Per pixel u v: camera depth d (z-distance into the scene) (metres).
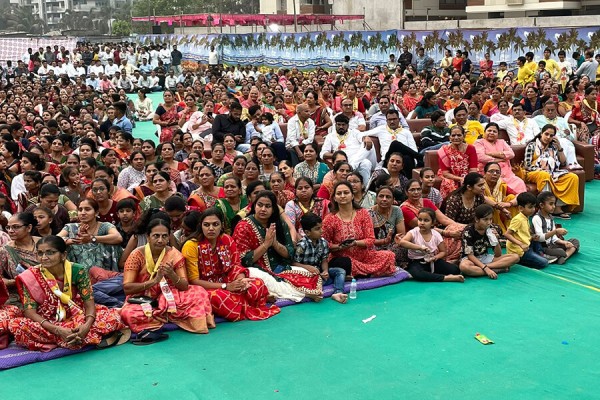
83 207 6.34
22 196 7.52
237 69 27.05
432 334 5.61
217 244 6.16
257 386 4.77
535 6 30.75
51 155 10.05
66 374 5.00
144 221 6.21
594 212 9.48
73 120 13.52
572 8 30.11
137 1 76.75
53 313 5.40
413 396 4.61
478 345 5.39
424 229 6.97
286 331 5.72
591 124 12.13
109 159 9.31
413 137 10.68
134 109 20.14
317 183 8.70
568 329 5.69
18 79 23.91
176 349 5.40
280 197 7.57
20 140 11.84
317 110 11.69
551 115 10.93
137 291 5.79
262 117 11.45
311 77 21.94
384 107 11.24
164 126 13.89
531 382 4.78
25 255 6.09
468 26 29.64
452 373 4.93
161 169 8.62
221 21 36.00
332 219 7.04
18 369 5.10
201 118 13.20
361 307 6.26
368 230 7.05
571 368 4.98
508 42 21.27
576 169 9.47
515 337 5.54
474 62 22.30
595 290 6.64
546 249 7.47
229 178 7.20
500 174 8.36
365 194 7.74
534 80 17.20
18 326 5.31
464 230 7.11
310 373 4.95
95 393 4.70
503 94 14.09
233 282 6.02
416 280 7.02
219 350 5.37
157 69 28.72
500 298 6.43
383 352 5.28
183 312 5.73
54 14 124.12
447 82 17.00
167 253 5.92
